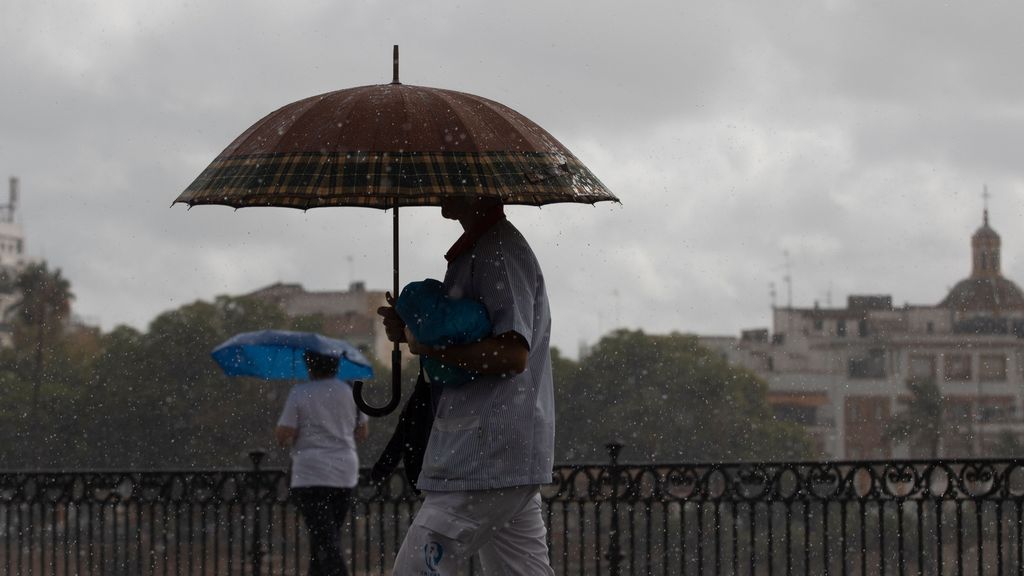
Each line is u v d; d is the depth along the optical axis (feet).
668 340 327.88
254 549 33.99
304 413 34.17
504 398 19.49
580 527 31.68
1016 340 453.99
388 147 19.33
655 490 31.78
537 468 19.63
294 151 19.57
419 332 19.34
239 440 278.87
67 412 286.05
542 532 20.68
